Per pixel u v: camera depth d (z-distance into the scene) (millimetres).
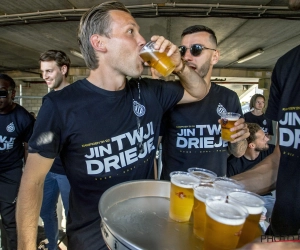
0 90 2252
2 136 2322
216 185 795
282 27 4559
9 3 3689
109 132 1073
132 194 972
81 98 1047
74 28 4781
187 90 1309
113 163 1090
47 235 2449
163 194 1008
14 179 2418
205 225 650
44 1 3617
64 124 1021
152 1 3523
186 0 3533
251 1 3477
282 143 990
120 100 1100
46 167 1033
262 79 10195
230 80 13156
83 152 1058
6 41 5801
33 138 1018
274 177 1085
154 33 5203
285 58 1046
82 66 9805
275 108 1110
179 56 1111
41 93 12297
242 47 6188
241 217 582
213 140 1680
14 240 2449
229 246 588
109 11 1021
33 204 1032
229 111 1737
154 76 1847
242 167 2418
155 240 714
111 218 812
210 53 1703
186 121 1669
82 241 1098
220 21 4355
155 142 1276
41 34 5219
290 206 935
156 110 1243
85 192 1109
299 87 938
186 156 1680
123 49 1022
